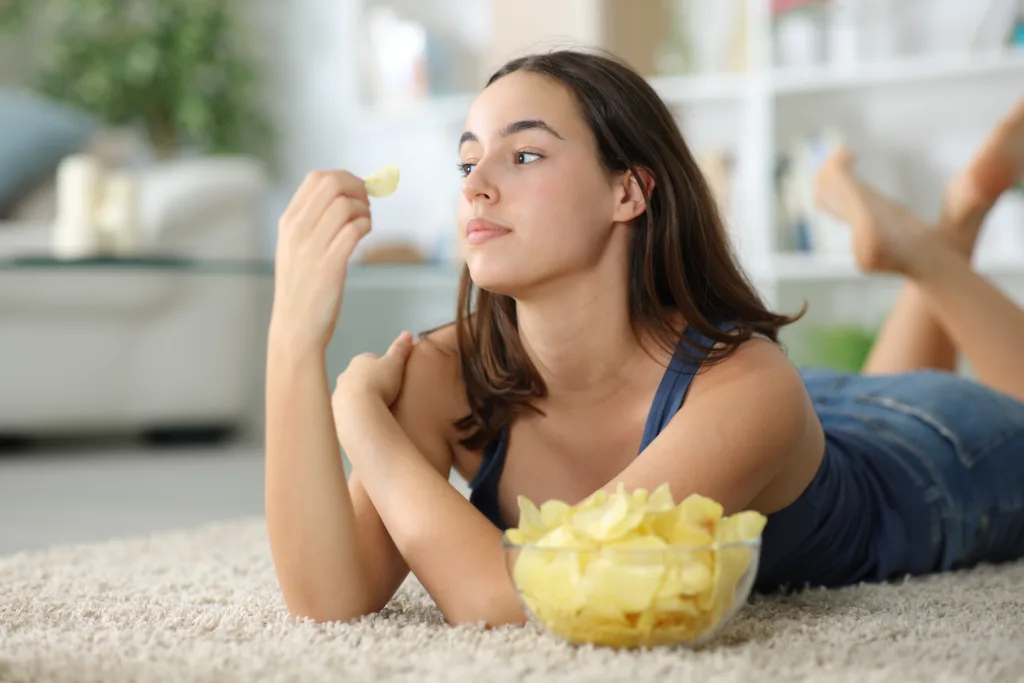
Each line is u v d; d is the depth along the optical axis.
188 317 4.24
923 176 3.90
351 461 1.32
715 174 3.96
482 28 4.83
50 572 1.71
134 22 5.62
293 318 1.31
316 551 1.28
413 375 1.45
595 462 1.42
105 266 2.90
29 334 4.02
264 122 5.68
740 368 1.32
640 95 1.37
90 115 5.44
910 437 1.75
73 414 4.12
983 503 1.74
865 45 3.81
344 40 5.44
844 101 3.98
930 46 3.74
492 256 1.30
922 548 1.67
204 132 5.55
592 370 1.39
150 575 1.68
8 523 2.60
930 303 2.26
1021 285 3.71
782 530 1.51
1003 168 2.27
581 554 1.07
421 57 4.70
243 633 1.24
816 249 3.86
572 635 1.09
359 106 4.80
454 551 1.22
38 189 4.36
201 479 3.43
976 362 2.19
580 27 4.23
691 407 1.29
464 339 1.46
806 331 3.79
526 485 1.45
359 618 1.31
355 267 2.88
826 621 1.29
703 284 1.41
